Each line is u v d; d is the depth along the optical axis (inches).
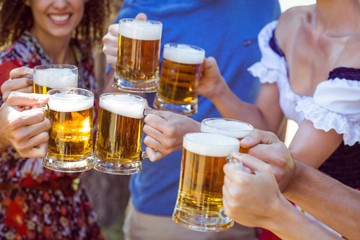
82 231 84.7
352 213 56.3
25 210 79.7
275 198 47.3
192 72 66.4
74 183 84.3
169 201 90.0
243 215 47.3
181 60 65.7
